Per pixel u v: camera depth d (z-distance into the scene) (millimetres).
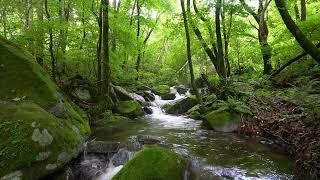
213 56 13398
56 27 10422
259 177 5535
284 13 6371
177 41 25719
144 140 7969
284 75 12664
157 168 5164
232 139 8367
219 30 11906
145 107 13961
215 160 6516
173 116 13078
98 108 11250
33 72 6840
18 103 5922
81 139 6727
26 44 10836
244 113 9594
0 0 13281
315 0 16438
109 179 6070
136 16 20188
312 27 9844
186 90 20344
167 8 20609
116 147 7125
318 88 9656
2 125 5039
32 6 13328
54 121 5816
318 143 5969
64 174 5504
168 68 26891
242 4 12711
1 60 6574
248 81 12695
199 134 9031
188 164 5922
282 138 7559
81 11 12188
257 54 17984
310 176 5324
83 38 12523
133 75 19125
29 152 4863
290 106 9195
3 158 4602
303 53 11180
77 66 13773
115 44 15961
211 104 11977
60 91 8336
